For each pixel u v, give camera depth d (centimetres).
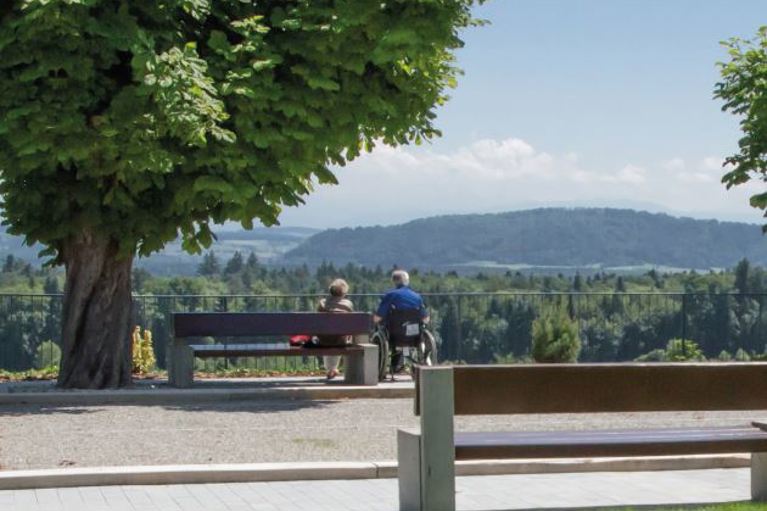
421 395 980
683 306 3028
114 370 2141
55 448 1402
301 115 1969
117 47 1834
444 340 2903
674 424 1695
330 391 2036
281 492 1141
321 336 2233
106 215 2059
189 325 2145
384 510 1048
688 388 999
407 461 1022
